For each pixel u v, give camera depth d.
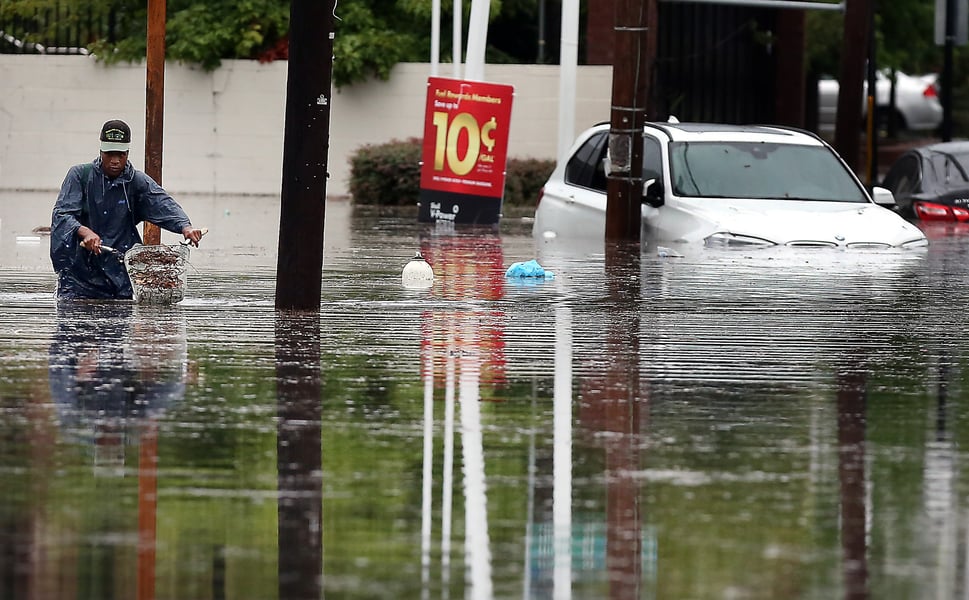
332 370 29.97
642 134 59.28
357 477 21.98
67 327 34.81
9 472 21.95
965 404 27.52
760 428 25.39
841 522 19.94
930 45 132.25
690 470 22.61
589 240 60.19
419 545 18.97
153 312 37.56
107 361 30.47
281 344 32.97
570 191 63.47
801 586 17.52
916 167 73.44
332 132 97.75
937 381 29.70
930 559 18.52
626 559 18.45
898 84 154.12
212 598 16.98
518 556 18.59
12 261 50.22
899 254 54.25
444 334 34.81
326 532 19.41
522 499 20.98
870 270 49.16
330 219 75.25
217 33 96.44
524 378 29.45
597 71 96.19
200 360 30.83
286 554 18.52
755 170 58.66
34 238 59.59
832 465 22.92
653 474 22.36
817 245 54.28
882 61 125.44
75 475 21.80
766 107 113.62
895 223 56.00
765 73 113.50
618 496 21.14
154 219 39.28
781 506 20.70
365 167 88.12
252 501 20.67
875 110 96.00
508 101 73.06
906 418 26.23
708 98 110.19
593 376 29.72
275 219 73.12
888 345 34.09
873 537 19.34
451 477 22.05
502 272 48.09
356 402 26.97
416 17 101.44
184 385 28.19
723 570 18.08
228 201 89.56
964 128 155.00
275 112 97.25
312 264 38.06
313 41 37.00
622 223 59.12
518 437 24.53
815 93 131.38
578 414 26.27
